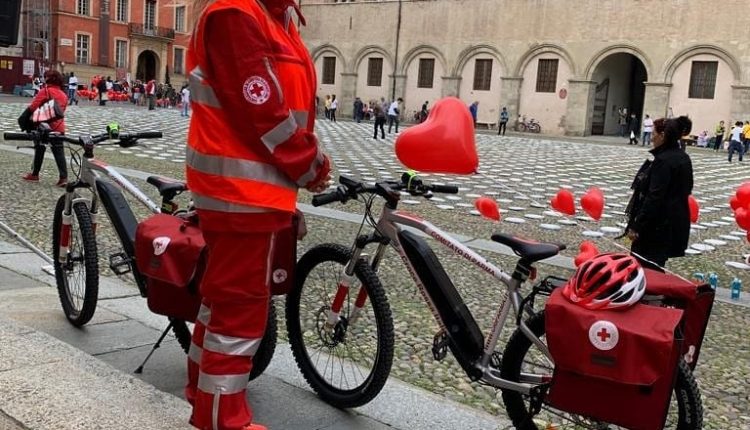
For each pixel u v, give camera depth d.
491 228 10.34
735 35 36.22
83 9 54.47
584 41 40.75
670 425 3.03
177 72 61.28
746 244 10.38
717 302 6.89
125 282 5.90
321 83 51.84
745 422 4.11
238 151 2.47
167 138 21.70
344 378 3.73
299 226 3.52
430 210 11.62
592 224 11.38
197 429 2.79
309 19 51.75
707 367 5.00
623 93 44.09
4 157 13.66
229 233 2.54
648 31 38.78
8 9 6.02
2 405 3.07
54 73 10.73
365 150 22.86
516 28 43.03
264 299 2.67
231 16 2.37
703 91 37.59
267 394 3.85
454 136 3.22
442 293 3.44
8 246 6.84
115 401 3.21
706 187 17.95
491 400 4.12
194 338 3.04
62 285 4.76
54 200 9.55
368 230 8.96
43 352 3.69
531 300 3.26
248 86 2.37
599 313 2.79
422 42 46.66
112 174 4.37
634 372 2.69
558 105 42.03
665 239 6.46
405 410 3.75
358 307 3.70
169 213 4.16
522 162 21.78
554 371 2.92
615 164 22.73
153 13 58.94
